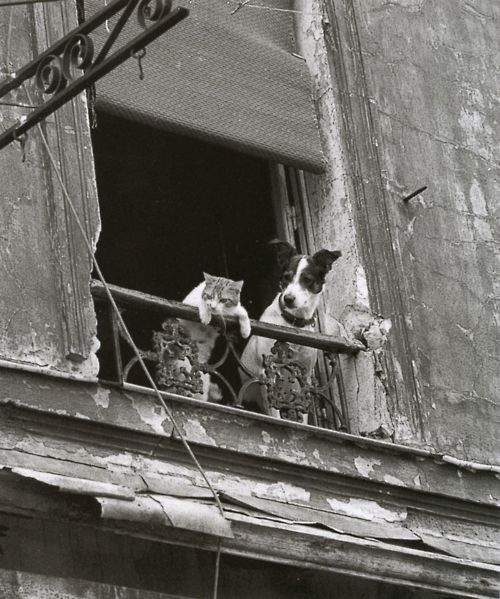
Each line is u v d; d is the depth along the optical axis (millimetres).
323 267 12195
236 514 10336
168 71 11750
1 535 9789
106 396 10414
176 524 9789
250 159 14398
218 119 11969
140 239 15086
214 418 10953
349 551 10750
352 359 12273
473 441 12531
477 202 13617
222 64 12156
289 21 13117
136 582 10250
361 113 13023
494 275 13438
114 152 14578
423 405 12336
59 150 10922
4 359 10086
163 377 10891
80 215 10852
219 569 10711
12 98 10844
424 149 13414
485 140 13969
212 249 14844
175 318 11258
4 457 9742
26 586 9719
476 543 12078
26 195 10664
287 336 11719
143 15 8250
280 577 10984
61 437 10125
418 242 12992
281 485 11141
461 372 12766
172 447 10617
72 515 9594
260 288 14375
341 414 11922
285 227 12875
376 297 12438
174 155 14641
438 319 12820
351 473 11523
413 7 13984
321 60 12977
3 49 10984
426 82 13742
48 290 10500
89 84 8391
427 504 11961
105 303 10844
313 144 12648
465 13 14422
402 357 12391
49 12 11297
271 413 11945
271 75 12523
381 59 13461
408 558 11055
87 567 10062
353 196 12664
